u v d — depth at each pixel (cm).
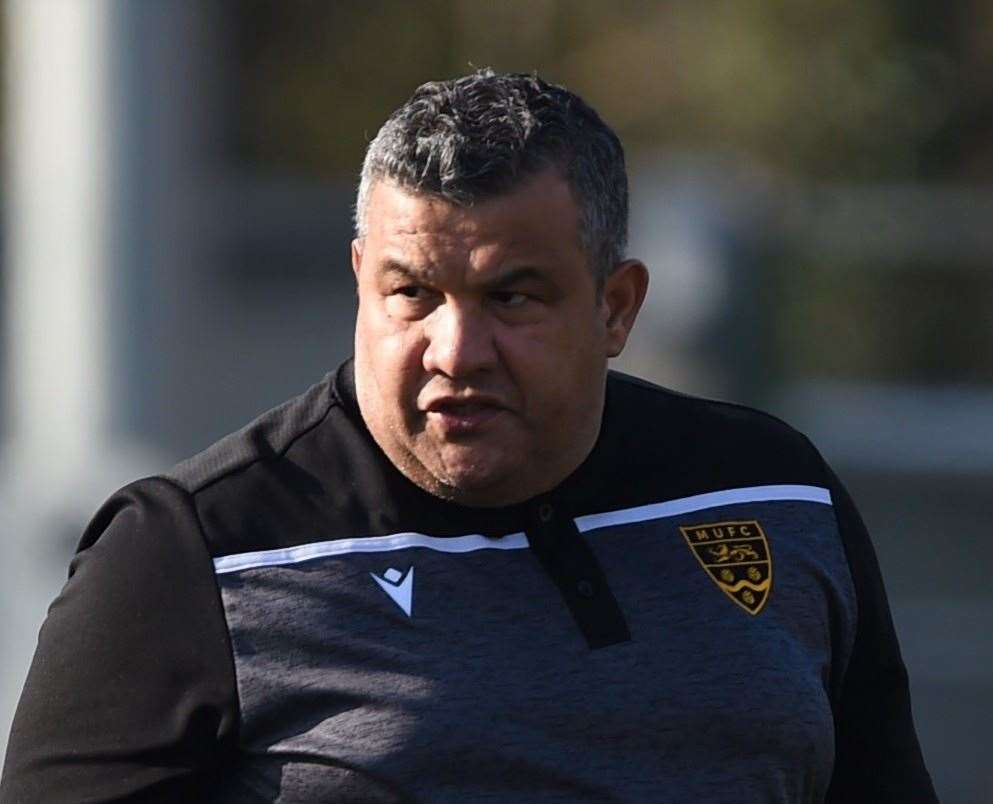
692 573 943
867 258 3553
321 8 5275
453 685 886
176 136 2003
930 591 2802
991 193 4084
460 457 895
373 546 909
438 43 5084
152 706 880
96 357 1967
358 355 927
